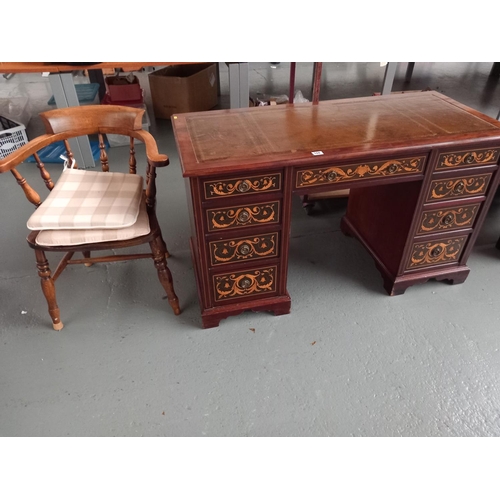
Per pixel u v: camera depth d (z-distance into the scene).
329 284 1.85
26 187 1.46
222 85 3.97
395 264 1.73
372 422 1.33
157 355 1.54
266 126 1.50
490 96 3.74
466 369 1.49
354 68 4.50
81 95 3.29
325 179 1.35
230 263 1.48
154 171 1.46
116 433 1.31
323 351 1.56
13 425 1.32
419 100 1.74
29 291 1.81
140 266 1.95
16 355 1.54
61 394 1.41
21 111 3.20
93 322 1.67
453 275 1.79
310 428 1.32
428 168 1.41
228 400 1.40
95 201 1.48
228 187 1.28
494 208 2.32
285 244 1.48
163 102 3.28
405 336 1.61
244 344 1.58
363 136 1.40
